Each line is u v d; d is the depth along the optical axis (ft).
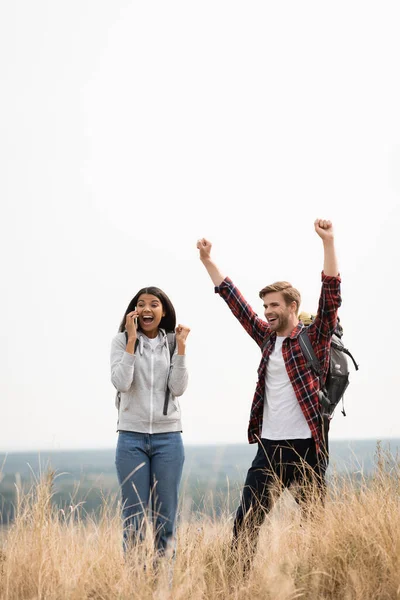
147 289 19.31
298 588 15.58
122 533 18.02
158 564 16.71
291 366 18.76
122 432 18.63
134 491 18.06
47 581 16.20
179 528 19.34
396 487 18.78
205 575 17.08
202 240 21.24
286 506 18.70
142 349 18.81
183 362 18.63
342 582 15.79
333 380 18.89
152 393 18.60
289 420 18.67
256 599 15.53
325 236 19.11
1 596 15.87
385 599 15.26
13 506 17.70
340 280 18.86
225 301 20.85
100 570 16.75
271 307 19.19
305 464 18.31
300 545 17.66
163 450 18.47
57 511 18.15
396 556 16.05
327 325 18.80
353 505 18.19
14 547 17.20
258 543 17.94
